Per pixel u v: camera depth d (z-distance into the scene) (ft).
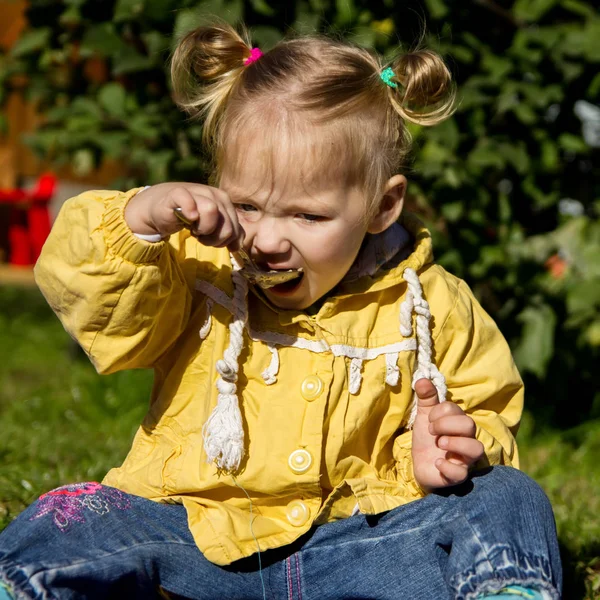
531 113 12.53
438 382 7.20
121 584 6.16
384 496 6.89
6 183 23.75
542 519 6.34
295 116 6.79
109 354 6.89
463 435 6.52
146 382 14.60
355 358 7.04
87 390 14.53
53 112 13.60
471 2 12.89
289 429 6.78
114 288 6.61
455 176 12.46
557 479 11.16
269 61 7.30
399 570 6.64
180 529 6.65
